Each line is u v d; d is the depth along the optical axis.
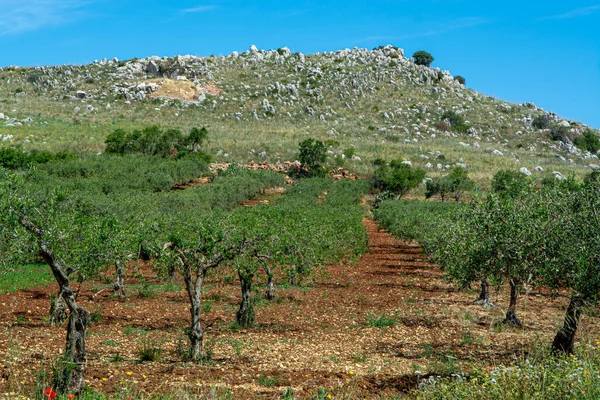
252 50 172.12
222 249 13.21
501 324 17.39
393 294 23.48
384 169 75.19
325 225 26.59
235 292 23.23
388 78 155.38
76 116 102.25
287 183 73.69
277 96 130.50
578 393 7.27
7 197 9.56
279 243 15.67
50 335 14.98
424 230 31.78
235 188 57.47
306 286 24.97
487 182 78.31
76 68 144.00
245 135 97.62
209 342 14.71
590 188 11.05
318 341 15.41
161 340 15.00
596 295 10.34
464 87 167.00
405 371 12.23
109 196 39.84
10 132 82.81
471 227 13.33
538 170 89.31
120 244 12.75
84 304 19.91
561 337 11.54
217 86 134.62
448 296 23.05
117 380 10.68
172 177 62.03
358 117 126.44
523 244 11.60
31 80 133.00
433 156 94.69
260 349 14.20
